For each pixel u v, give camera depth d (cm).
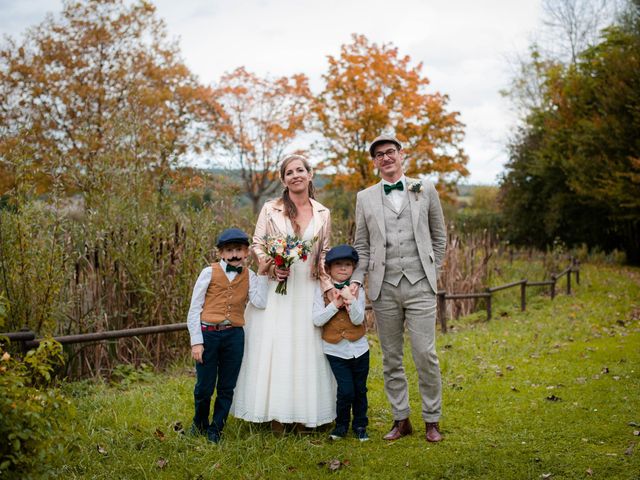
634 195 1834
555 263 1559
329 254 415
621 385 536
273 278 420
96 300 605
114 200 653
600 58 2259
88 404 471
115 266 619
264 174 2386
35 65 1772
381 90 2331
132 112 777
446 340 768
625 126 1875
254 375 416
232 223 756
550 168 2412
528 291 1309
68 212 637
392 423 446
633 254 2238
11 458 252
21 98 1702
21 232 543
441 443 398
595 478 335
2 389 256
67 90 1741
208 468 350
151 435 401
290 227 430
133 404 467
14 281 543
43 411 270
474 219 2839
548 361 648
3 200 575
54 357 543
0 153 579
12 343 503
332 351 411
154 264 644
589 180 2027
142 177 705
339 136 2359
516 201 2706
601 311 1019
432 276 408
